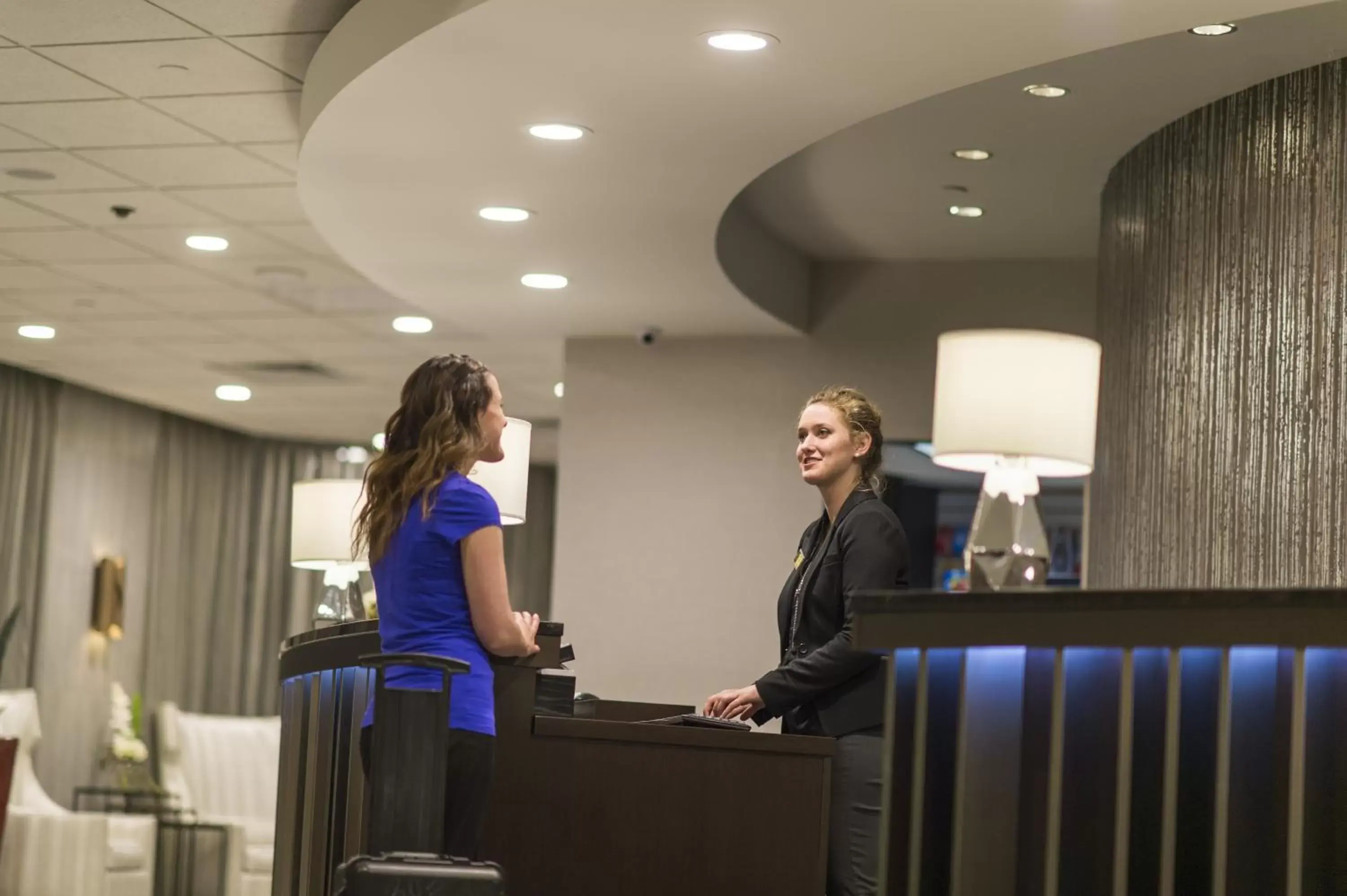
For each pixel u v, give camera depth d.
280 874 4.73
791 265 9.09
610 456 9.52
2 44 6.09
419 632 3.41
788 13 4.90
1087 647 3.07
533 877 3.76
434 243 7.71
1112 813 3.12
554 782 3.79
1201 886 3.14
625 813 3.80
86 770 12.44
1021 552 3.48
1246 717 3.14
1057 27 4.91
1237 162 6.22
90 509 12.66
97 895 10.27
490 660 3.71
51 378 12.27
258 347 11.16
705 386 9.44
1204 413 6.20
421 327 10.45
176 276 9.38
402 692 3.28
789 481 9.29
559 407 13.25
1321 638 2.90
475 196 6.93
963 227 8.51
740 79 5.46
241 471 14.55
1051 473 3.84
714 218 7.07
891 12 4.86
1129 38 4.98
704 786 3.82
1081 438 3.67
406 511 3.46
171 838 12.05
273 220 8.23
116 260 9.07
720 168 6.39
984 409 3.63
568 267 8.05
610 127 5.99
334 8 5.72
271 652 14.42
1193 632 2.95
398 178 6.72
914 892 3.08
